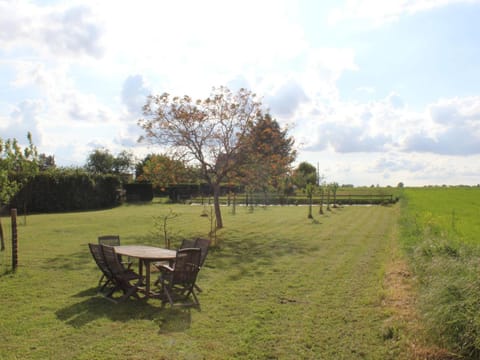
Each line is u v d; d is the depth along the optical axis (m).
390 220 22.92
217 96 18.89
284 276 9.15
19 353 4.88
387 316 6.16
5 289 7.86
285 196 41.56
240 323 6.00
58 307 6.72
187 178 19.28
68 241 14.44
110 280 7.66
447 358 4.53
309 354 4.93
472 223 14.27
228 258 11.45
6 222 21.48
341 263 10.65
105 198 35.62
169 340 5.34
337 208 33.53
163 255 7.35
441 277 5.52
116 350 5.01
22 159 17.75
